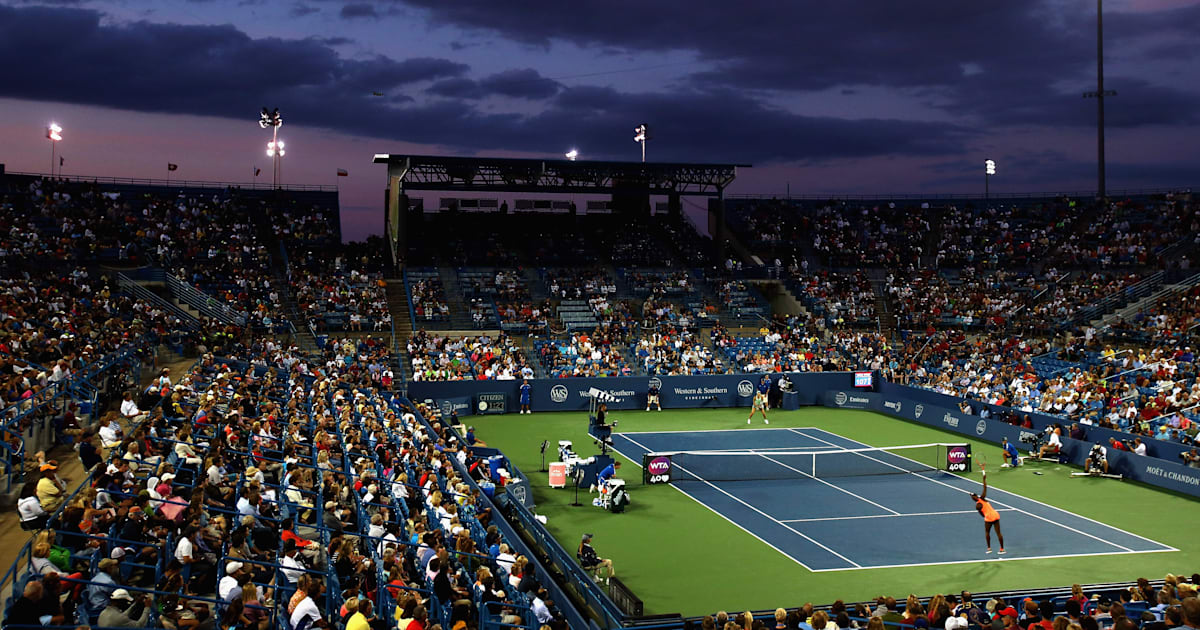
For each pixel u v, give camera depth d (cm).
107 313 4812
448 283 7212
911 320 7175
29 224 6259
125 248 6172
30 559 1565
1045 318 6694
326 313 6384
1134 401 4572
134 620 1476
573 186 7712
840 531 3194
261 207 7862
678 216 8988
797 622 1797
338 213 8162
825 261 8312
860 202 9350
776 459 4322
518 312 6875
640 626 2048
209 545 1898
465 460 3409
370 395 4375
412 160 7162
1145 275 7025
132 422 3039
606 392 5772
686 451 4541
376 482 2589
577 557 2717
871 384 6031
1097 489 3875
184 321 5491
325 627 1474
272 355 5306
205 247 6912
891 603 1998
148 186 7725
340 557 1902
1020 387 5109
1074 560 2900
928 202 9269
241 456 2658
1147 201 8219
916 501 3634
